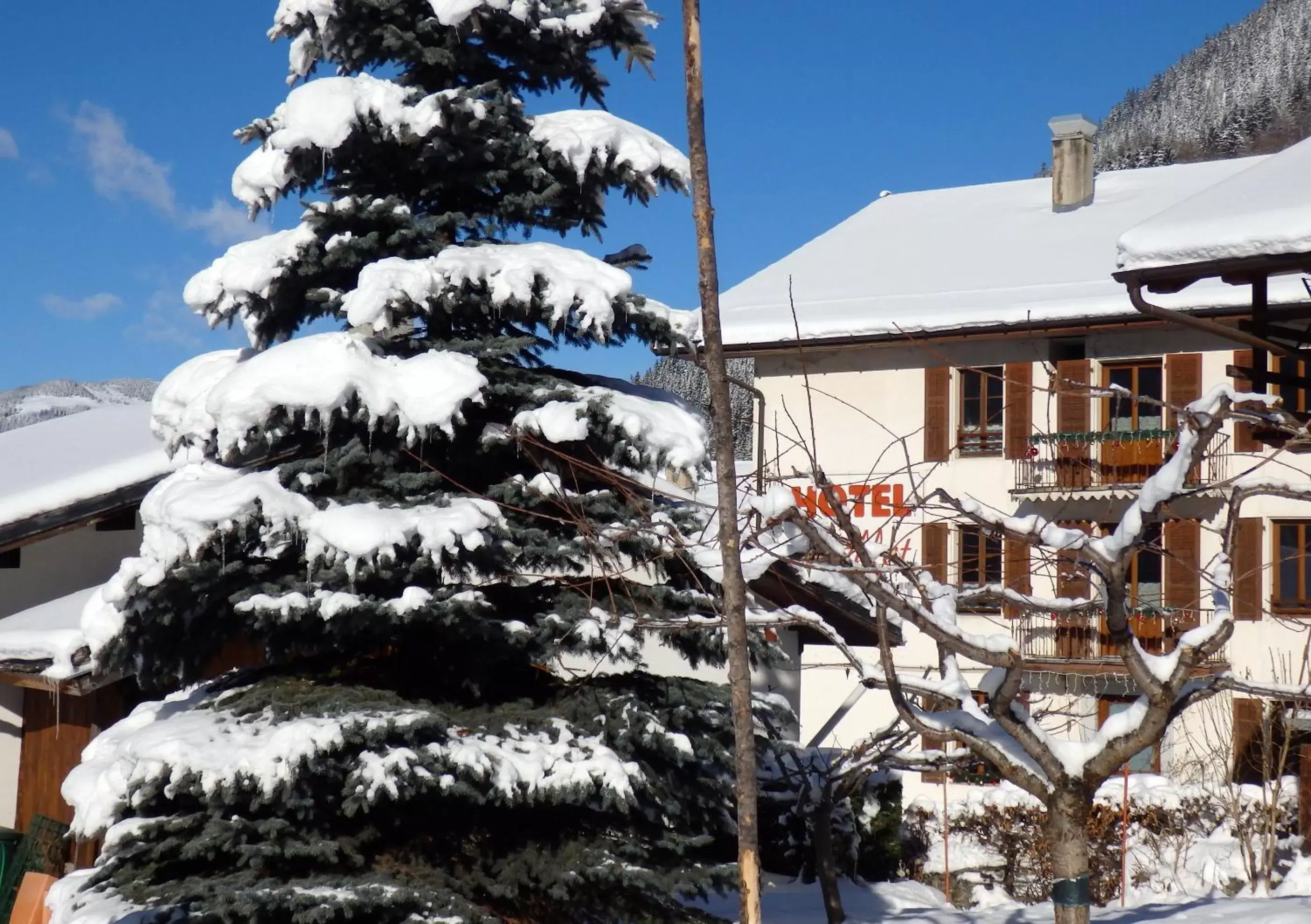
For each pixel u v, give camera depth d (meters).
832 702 24.98
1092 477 23.44
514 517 9.37
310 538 8.45
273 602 8.40
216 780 8.00
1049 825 7.78
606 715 9.21
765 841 18.44
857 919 13.84
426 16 9.99
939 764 12.63
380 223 9.55
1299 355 10.07
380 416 8.75
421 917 8.35
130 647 8.98
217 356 10.05
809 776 15.98
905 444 8.72
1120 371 24.31
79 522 13.59
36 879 11.79
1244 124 107.06
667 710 9.55
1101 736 7.53
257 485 8.50
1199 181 29.34
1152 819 19.70
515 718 9.18
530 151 9.67
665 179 10.02
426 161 9.70
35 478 14.84
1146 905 14.96
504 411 9.77
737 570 6.09
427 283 8.98
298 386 8.50
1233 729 21.27
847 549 7.91
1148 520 7.15
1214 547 22.27
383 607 8.50
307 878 8.50
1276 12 113.62
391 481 9.13
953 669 8.27
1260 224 9.16
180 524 8.31
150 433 17.09
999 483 24.55
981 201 31.34
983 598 8.62
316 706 8.70
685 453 9.30
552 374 10.23
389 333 9.69
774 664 9.88
